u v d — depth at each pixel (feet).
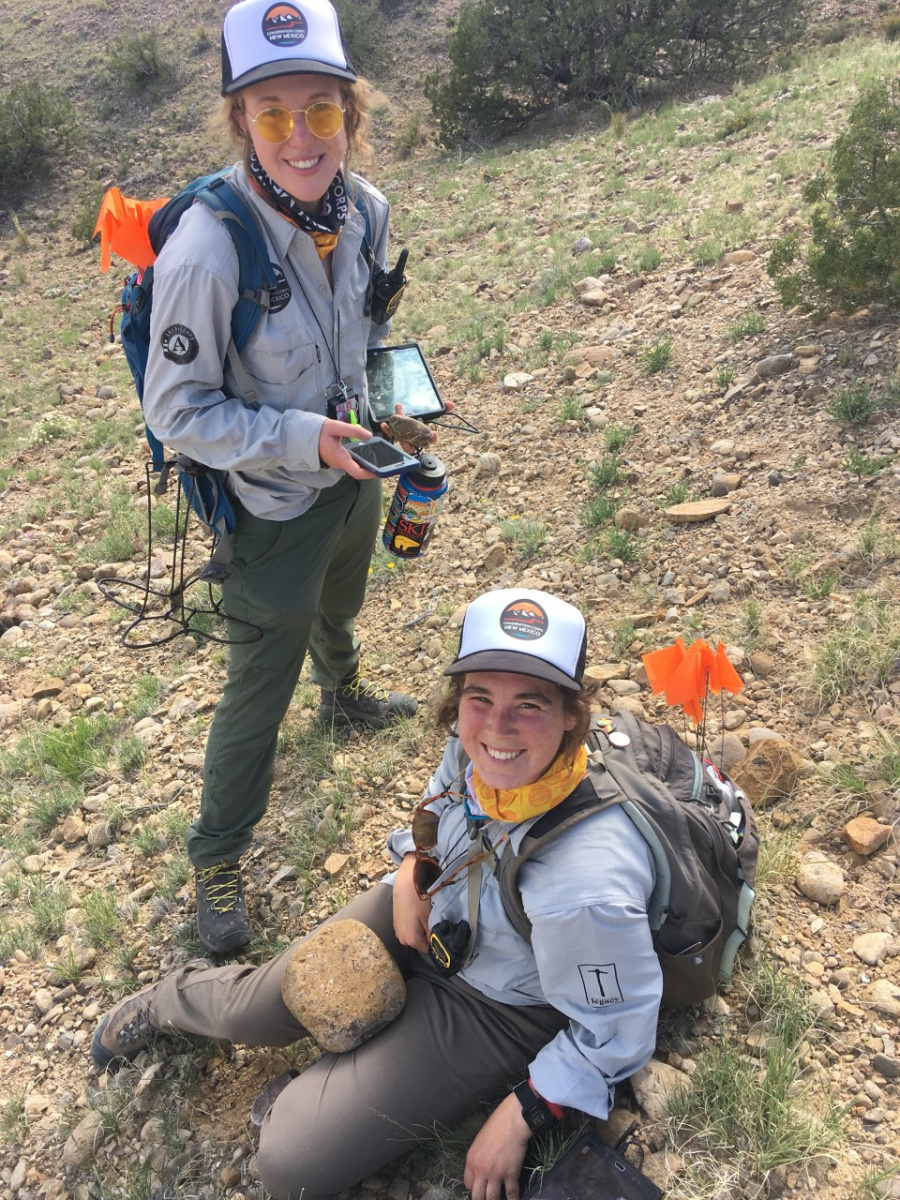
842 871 9.78
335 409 9.31
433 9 80.38
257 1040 8.88
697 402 18.63
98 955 11.59
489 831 7.44
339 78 7.96
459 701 7.72
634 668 13.19
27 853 13.67
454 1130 8.10
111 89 81.15
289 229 8.38
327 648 12.92
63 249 66.23
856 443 15.53
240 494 9.25
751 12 57.36
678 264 25.58
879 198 18.29
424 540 10.85
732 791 8.79
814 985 8.80
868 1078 8.02
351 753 13.47
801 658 12.33
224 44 8.04
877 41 50.06
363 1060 7.93
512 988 7.70
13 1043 10.81
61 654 18.61
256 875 12.01
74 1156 9.28
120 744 15.02
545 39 60.08
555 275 28.37
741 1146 7.64
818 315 19.04
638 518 16.06
